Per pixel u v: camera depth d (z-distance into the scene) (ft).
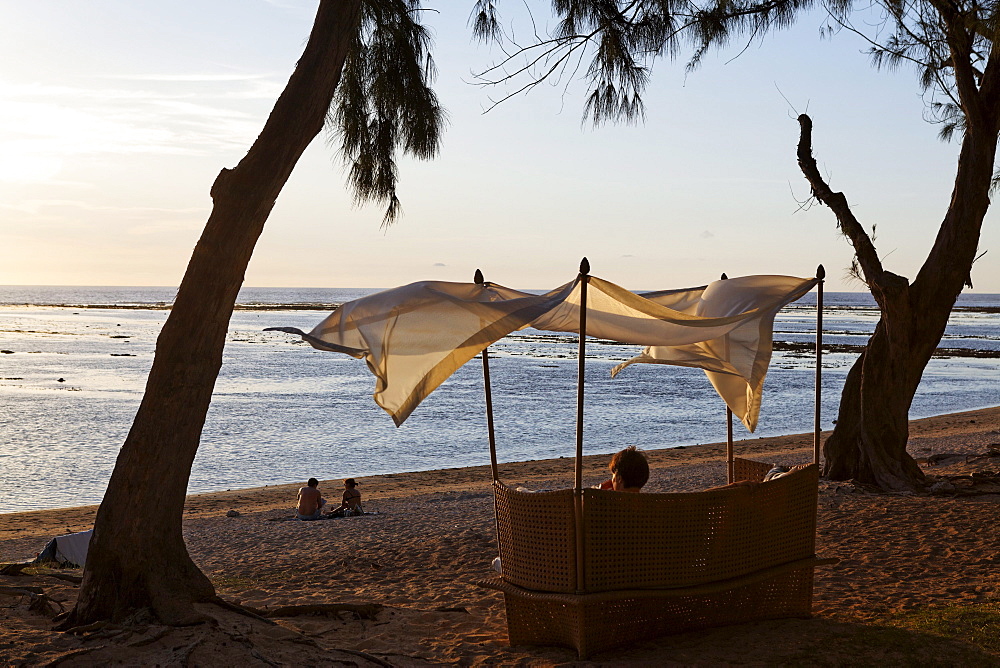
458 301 16.49
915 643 15.80
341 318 16.75
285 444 92.38
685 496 16.61
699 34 29.81
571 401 135.44
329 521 43.45
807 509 18.54
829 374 188.44
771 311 19.12
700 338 18.29
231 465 79.82
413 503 51.55
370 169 22.79
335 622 19.11
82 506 58.59
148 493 17.70
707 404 131.95
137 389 145.28
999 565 22.88
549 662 15.74
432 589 23.61
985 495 34.50
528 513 16.67
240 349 277.23
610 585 16.03
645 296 21.40
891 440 38.11
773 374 186.39
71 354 225.15
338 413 118.32
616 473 18.48
